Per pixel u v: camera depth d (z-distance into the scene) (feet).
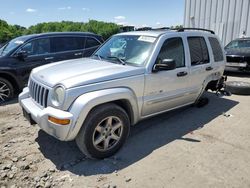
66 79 11.32
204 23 52.80
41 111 11.32
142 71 12.96
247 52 31.94
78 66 13.38
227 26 49.80
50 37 24.09
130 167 11.30
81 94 10.89
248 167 11.35
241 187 10.02
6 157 12.03
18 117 17.37
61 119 10.44
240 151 12.75
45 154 12.35
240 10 47.75
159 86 13.87
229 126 15.92
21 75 22.18
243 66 31.17
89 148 11.31
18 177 10.57
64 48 24.85
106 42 17.11
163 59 14.01
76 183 10.19
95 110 11.21
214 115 17.84
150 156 12.21
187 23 55.31
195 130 15.25
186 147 13.12
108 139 11.90
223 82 21.08
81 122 10.70
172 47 14.87
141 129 15.37
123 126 12.28
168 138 14.16
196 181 10.35
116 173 10.86
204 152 12.62
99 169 11.13
